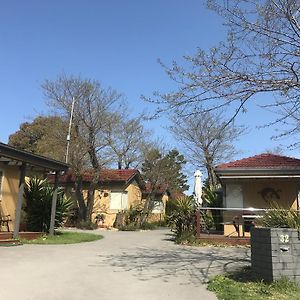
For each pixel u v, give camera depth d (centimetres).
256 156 1850
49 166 1594
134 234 2136
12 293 622
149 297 630
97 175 2903
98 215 2980
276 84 766
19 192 1442
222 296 620
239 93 790
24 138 3734
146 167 3403
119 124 3142
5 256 1002
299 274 685
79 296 626
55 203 1664
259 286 673
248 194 1723
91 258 1028
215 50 773
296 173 1606
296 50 752
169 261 998
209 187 2192
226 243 1468
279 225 856
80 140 2834
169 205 3503
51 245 1330
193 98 812
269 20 747
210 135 3125
